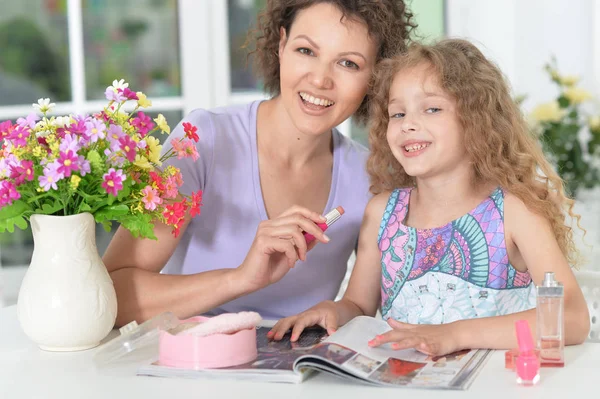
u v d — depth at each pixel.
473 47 1.72
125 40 3.26
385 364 1.21
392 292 1.68
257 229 1.56
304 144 1.72
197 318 1.37
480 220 1.62
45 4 3.25
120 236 1.59
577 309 1.38
